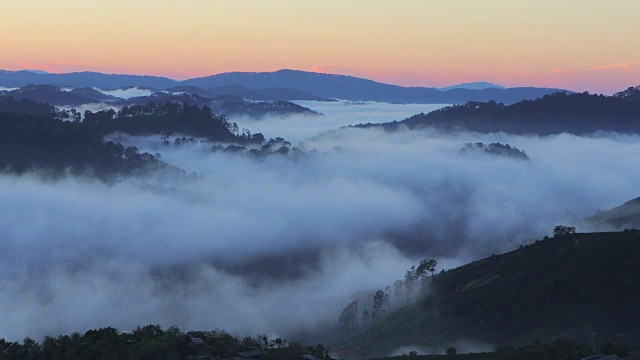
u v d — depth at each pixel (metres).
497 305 115.56
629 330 103.38
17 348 90.62
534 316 110.88
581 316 107.81
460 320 117.00
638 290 110.38
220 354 87.94
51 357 86.94
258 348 90.88
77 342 90.06
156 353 85.44
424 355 97.56
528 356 88.88
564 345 91.94
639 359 84.50
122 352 86.69
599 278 113.81
